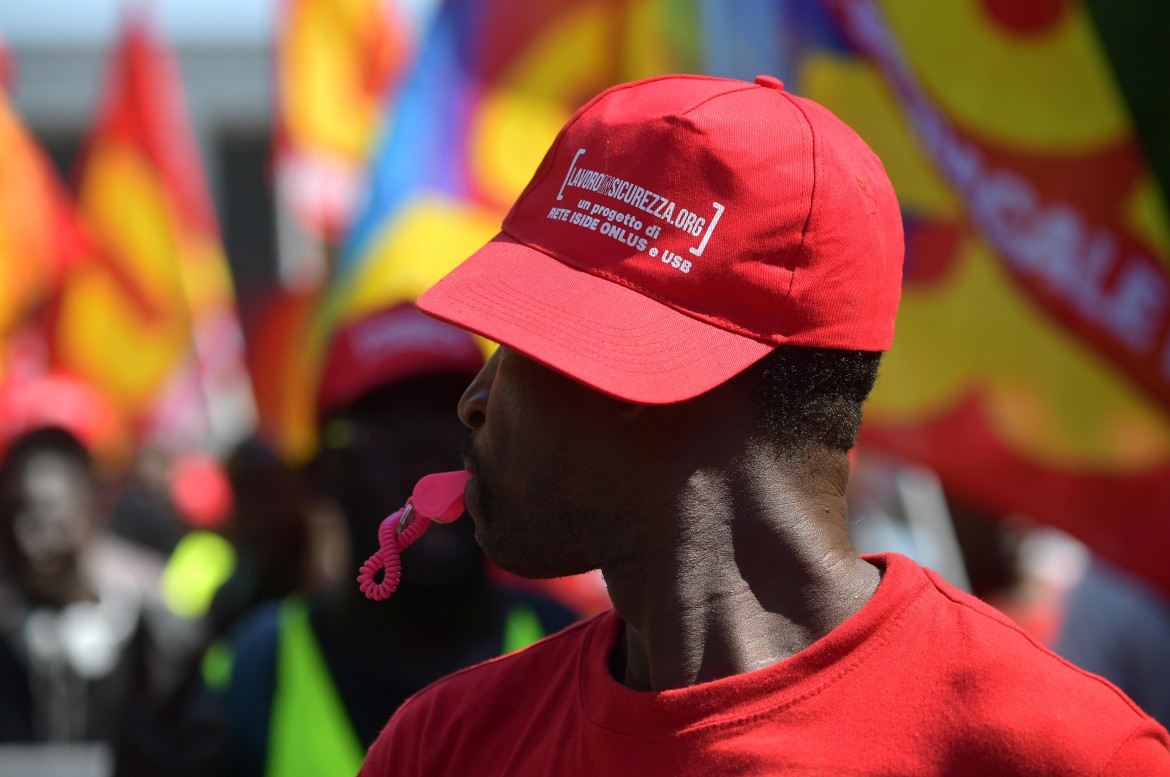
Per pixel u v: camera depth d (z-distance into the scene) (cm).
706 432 116
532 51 305
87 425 369
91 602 348
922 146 256
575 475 118
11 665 338
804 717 109
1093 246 243
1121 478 240
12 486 352
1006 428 248
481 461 123
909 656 111
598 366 111
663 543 117
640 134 118
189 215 585
